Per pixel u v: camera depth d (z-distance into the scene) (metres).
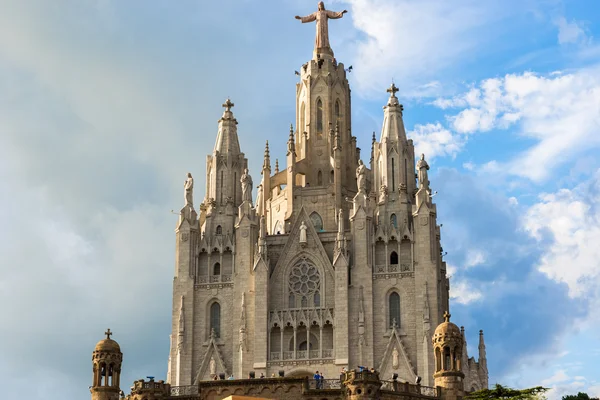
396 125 153.75
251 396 108.69
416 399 108.38
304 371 143.62
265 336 145.12
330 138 162.38
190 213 152.50
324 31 170.12
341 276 145.38
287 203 156.88
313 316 145.75
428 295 143.12
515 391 104.25
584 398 123.94
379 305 144.38
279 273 148.75
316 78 165.00
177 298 149.12
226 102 160.50
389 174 151.12
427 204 146.75
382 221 148.38
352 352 143.12
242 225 150.75
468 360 142.50
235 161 157.00
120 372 116.31
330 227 154.88
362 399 104.56
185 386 117.12
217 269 151.00
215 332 147.88
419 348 141.25
